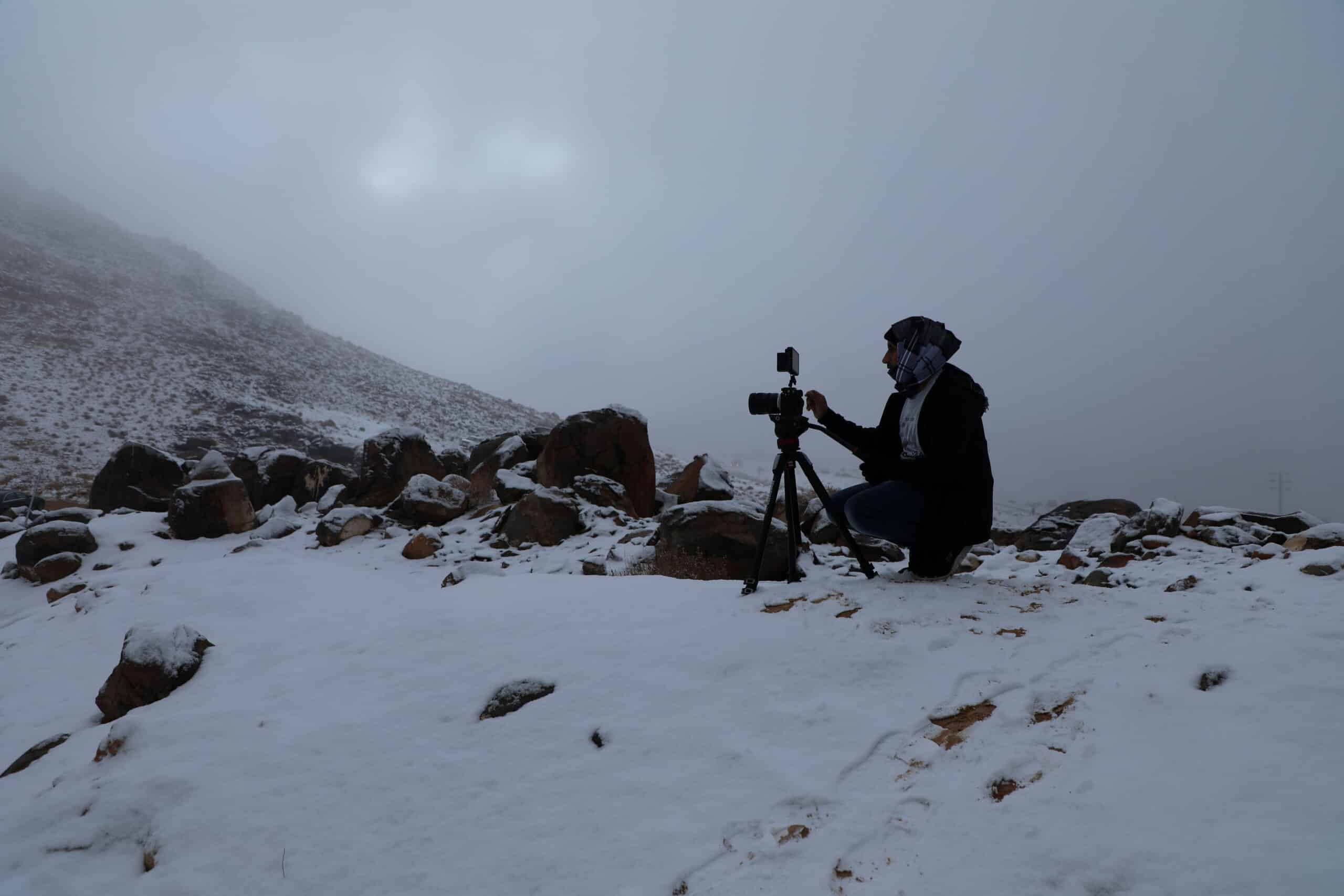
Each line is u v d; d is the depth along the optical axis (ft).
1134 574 21.50
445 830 9.99
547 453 41.73
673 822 9.30
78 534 39.73
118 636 24.17
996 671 11.59
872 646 12.59
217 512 42.57
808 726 10.73
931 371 14.19
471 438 198.90
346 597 25.41
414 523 39.47
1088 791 8.59
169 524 43.34
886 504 14.85
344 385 228.63
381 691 14.17
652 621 15.08
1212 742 9.16
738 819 9.14
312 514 47.19
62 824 11.56
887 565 26.23
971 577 15.96
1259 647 11.46
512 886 8.82
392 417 204.95
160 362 195.00
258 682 16.12
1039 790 8.79
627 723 11.48
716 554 25.95
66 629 25.86
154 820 11.14
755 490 102.68
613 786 10.18
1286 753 8.68
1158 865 7.25
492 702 13.00
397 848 9.83
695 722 11.22
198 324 246.27
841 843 8.45
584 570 27.68
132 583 28.78
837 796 9.25
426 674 14.49
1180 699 10.27
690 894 8.16
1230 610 13.41
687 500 43.96
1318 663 10.76
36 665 23.50
